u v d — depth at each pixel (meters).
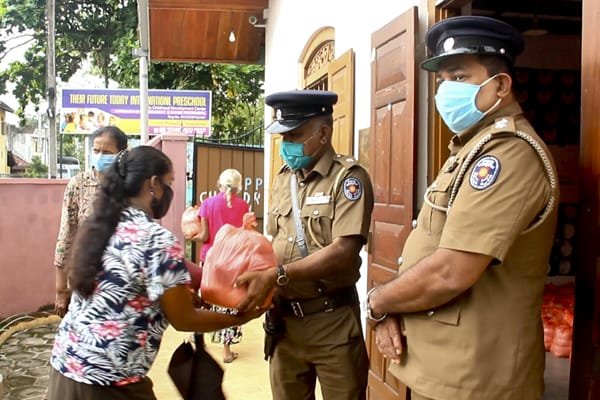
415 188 3.05
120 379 1.89
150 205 2.03
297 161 2.41
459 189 1.71
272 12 6.81
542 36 4.59
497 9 4.10
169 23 7.24
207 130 11.71
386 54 3.37
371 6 3.82
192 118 11.67
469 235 1.60
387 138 3.37
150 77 14.76
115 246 1.90
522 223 1.60
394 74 3.25
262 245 2.14
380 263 3.46
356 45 4.10
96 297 1.89
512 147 1.65
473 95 1.77
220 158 8.37
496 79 1.77
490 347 1.68
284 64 6.31
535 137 1.68
